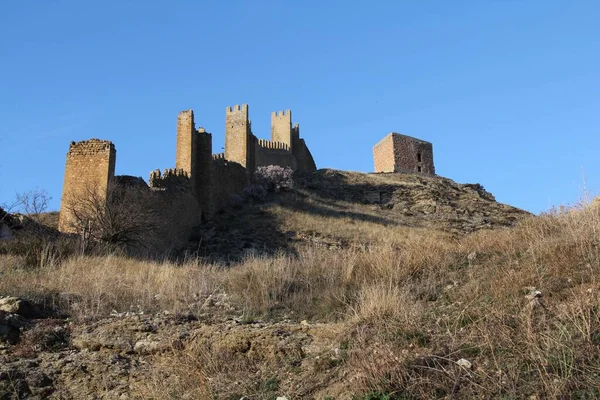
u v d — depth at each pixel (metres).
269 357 8.78
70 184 29.44
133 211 28.14
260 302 12.12
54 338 9.88
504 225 48.97
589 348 6.91
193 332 9.68
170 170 40.25
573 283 8.99
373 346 8.08
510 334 7.66
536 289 9.03
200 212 43.88
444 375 7.11
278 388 7.91
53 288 12.36
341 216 48.06
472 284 10.50
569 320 7.62
